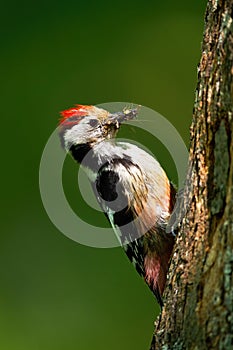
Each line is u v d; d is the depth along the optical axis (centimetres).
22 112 1506
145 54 1516
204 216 620
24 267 1372
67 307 1336
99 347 1305
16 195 1448
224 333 574
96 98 1506
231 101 601
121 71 1507
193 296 609
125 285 1327
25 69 1536
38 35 1552
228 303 575
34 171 1473
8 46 1551
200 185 627
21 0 1569
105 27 1541
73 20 1552
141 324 1303
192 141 652
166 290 652
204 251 612
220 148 608
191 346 602
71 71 1525
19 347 1320
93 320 1316
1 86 1525
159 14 1529
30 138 1491
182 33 1513
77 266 1353
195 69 1491
